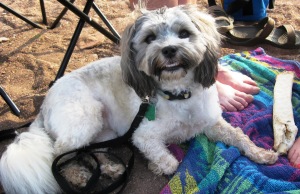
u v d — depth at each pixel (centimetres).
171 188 62
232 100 80
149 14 63
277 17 120
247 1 113
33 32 122
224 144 70
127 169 65
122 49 65
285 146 69
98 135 73
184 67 61
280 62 93
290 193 58
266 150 68
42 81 97
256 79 88
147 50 60
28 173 60
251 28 110
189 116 68
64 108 67
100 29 91
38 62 105
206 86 66
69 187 61
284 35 105
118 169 67
